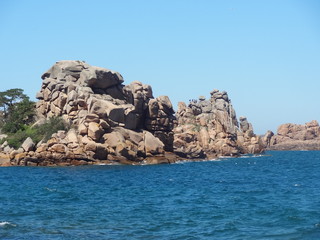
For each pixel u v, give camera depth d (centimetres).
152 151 10050
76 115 9744
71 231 3194
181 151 12538
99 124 9169
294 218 3603
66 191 5309
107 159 9069
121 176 7225
